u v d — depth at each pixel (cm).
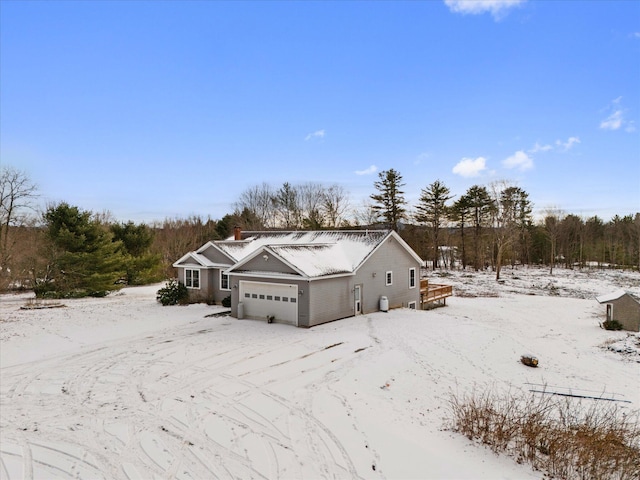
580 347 1794
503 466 695
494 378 1277
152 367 1270
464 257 5516
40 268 2880
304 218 5919
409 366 1308
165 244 5072
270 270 1978
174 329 1830
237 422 873
